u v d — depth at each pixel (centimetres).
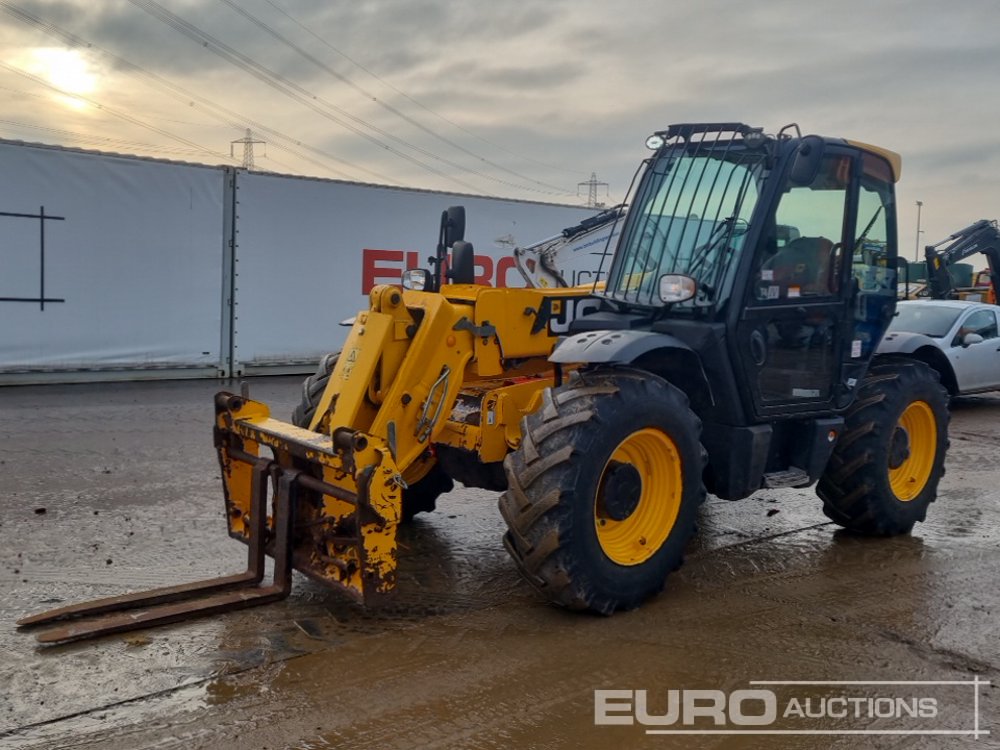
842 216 498
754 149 466
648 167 512
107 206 1087
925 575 485
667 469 427
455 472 503
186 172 1133
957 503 652
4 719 305
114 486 621
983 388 1102
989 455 838
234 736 299
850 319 504
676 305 454
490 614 411
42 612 393
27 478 638
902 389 539
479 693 334
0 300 1034
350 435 361
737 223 460
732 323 443
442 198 1334
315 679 340
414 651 368
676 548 426
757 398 459
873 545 541
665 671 357
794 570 490
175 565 462
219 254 1170
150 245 1120
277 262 1214
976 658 377
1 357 1045
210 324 1173
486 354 464
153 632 377
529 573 392
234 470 454
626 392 400
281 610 405
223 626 386
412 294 463
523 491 386
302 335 1245
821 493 550
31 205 1039
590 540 390
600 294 503
